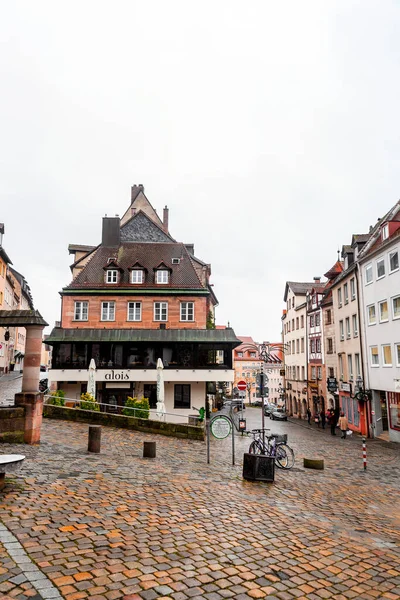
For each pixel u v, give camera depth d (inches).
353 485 488.4
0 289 1813.5
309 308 1966.0
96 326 1435.8
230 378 1332.4
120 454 546.6
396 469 625.3
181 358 1352.1
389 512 384.2
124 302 1453.0
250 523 305.9
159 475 437.7
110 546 241.0
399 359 1035.9
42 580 196.1
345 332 1459.2
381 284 1128.8
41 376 1640.0
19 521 267.1
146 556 232.4
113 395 1354.6
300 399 2105.1
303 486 455.5
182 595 194.9
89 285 1462.8
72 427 743.1
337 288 1546.5
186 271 1535.4
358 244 1358.3
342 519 343.3
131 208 1963.6
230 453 644.7
